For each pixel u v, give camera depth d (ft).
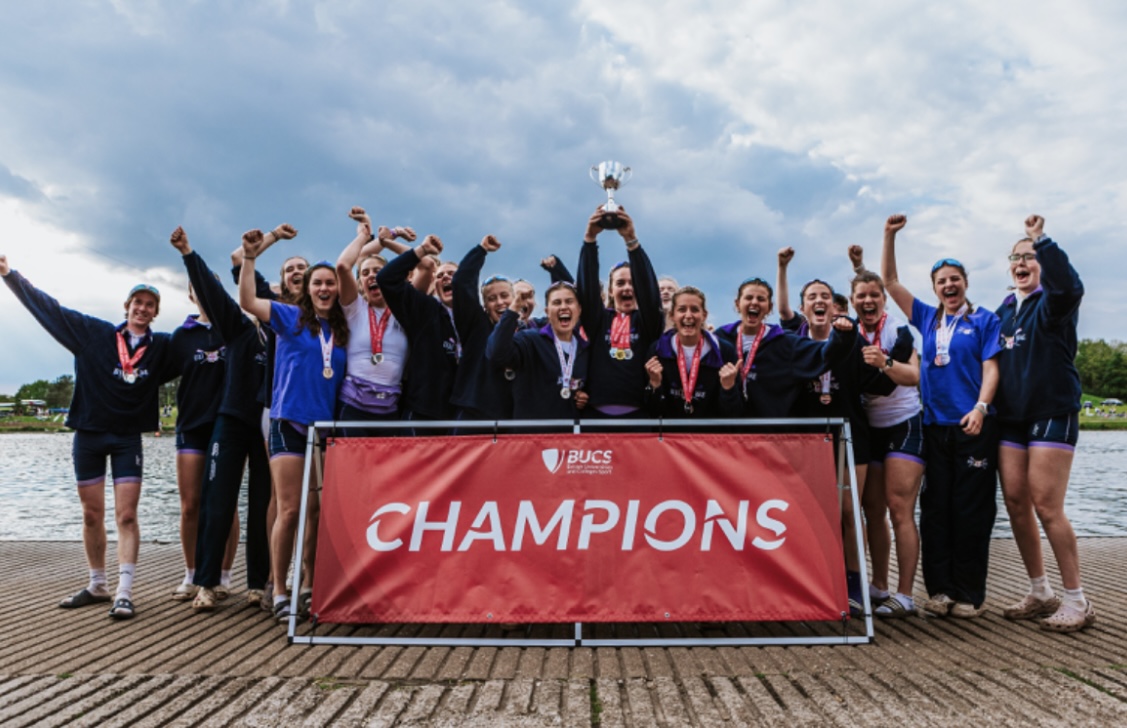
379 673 12.07
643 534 13.91
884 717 9.98
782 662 12.50
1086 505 43.45
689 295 15.37
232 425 17.17
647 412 15.58
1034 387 14.83
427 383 16.39
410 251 15.64
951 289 16.30
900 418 16.01
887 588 16.67
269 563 17.57
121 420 17.63
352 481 14.32
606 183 15.52
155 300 18.57
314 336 16.14
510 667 12.37
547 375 15.51
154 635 14.49
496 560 13.92
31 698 10.89
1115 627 14.61
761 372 15.65
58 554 25.14
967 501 15.66
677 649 13.38
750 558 13.83
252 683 11.57
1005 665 12.12
